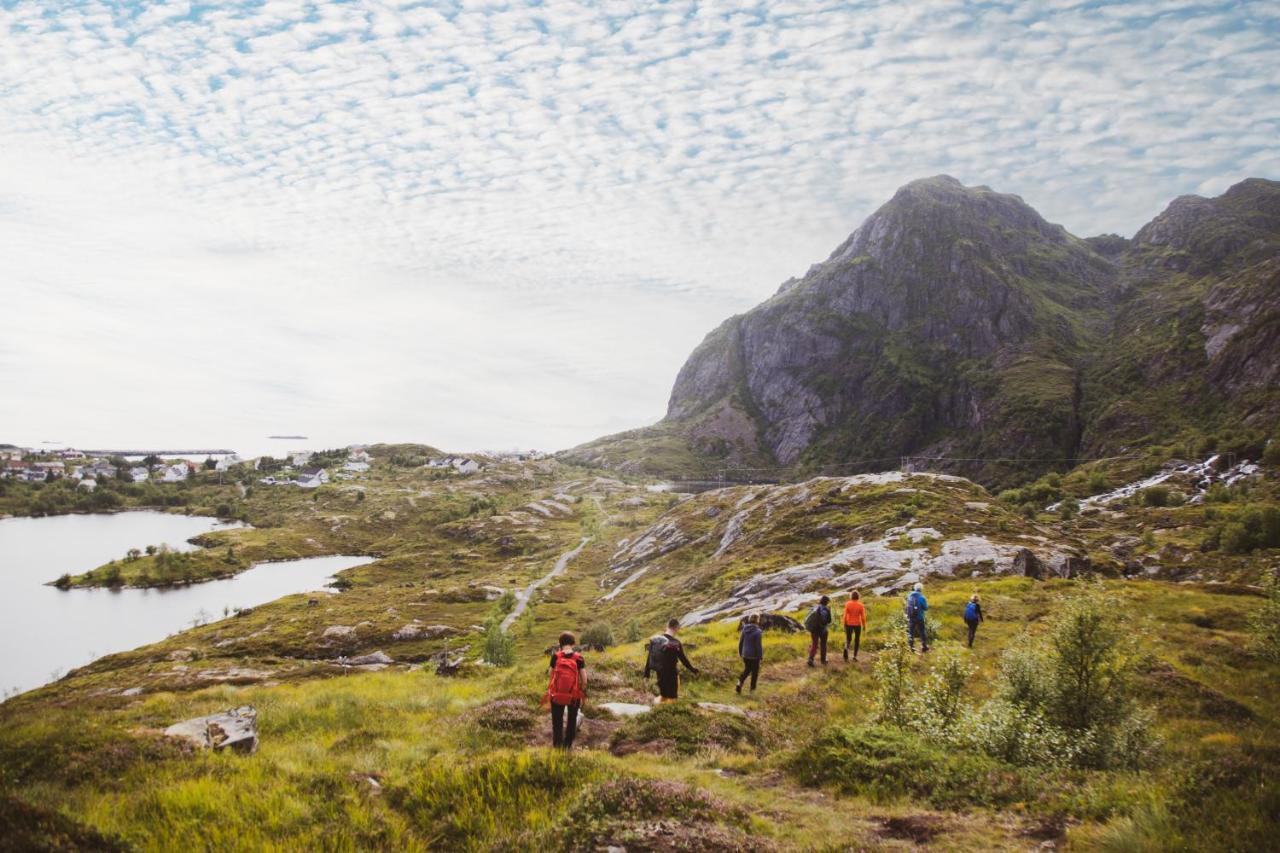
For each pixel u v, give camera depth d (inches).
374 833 386.6
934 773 525.0
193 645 4704.7
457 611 5418.3
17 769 453.7
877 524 3917.3
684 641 1417.3
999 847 402.0
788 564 3703.3
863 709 821.9
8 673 4675.2
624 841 366.0
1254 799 354.0
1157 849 341.4
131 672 3550.7
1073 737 623.2
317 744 608.4
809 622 1072.2
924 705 677.3
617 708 789.9
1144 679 929.5
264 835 368.2
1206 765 417.4
